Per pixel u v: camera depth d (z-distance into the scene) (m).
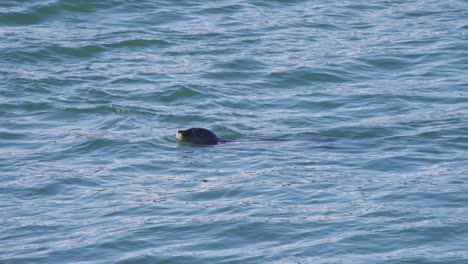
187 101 80.62
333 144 69.94
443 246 50.22
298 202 56.84
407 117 76.81
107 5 110.12
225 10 111.69
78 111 77.31
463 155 66.81
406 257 48.72
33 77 85.88
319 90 84.88
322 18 108.75
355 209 55.47
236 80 87.00
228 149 68.50
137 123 74.62
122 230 52.72
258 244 50.78
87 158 66.38
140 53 95.12
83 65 90.69
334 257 48.84
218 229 52.66
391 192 58.44
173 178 61.94
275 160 65.62
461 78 87.94
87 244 50.97
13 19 104.00
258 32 102.94
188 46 97.38
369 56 94.50
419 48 97.69
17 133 72.00
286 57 93.94
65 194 59.16
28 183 61.03
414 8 113.88
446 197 57.38
